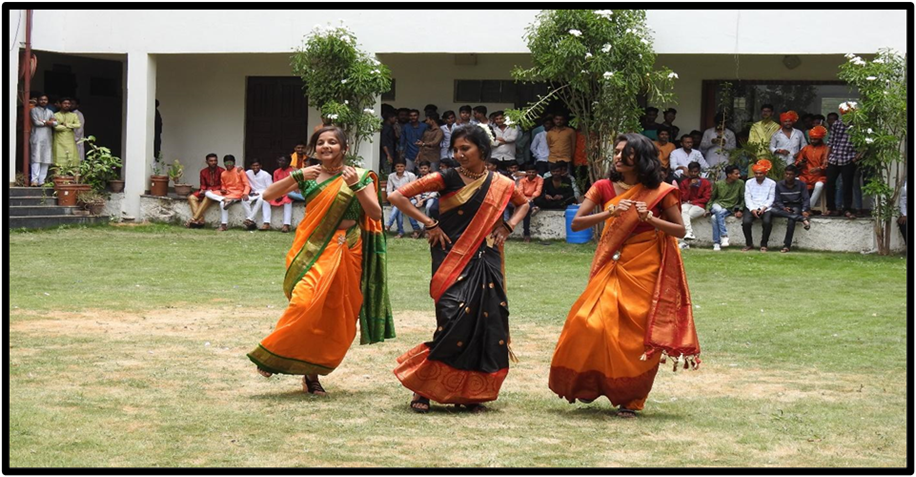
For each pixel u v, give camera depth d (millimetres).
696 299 11906
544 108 18281
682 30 17281
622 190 6465
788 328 9898
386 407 6582
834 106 19359
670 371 7918
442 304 6391
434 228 6434
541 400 6887
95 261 14336
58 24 19203
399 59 20750
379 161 19578
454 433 5965
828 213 17500
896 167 16641
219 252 15719
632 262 6379
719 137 18578
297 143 21547
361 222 6934
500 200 6461
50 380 7156
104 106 22828
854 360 8359
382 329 7062
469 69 20516
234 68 21547
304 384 7031
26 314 9969
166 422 6090
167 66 21750
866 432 6121
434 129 19297
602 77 17016
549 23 17188
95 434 5801
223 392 6934
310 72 18375
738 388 7328
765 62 19453
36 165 18844
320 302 6672
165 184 19578
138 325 9523
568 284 13125
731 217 17312
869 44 16688
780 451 5703
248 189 18906
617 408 6688
